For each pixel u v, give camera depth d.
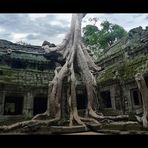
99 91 17.56
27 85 15.77
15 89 15.25
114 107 15.61
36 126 9.57
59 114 11.67
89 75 13.45
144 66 13.56
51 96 12.16
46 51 14.97
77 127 9.88
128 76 14.55
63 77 12.74
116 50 18.84
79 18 15.09
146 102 10.28
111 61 19.00
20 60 17.50
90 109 12.48
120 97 15.07
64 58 14.48
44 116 12.15
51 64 18.77
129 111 14.05
